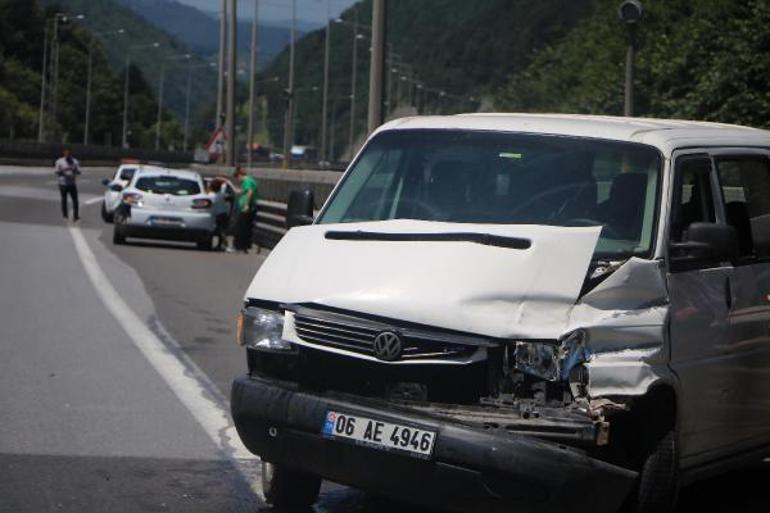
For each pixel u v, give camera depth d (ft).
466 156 35.09
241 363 60.44
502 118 36.37
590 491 28.32
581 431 28.43
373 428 29.35
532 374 28.94
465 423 28.63
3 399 49.26
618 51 255.09
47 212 202.59
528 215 33.17
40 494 35.76
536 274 29.63
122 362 59.21
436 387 29.63
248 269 118.52
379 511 35.42
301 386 31.22
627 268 30.50
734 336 34.73
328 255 32.19
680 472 33.09
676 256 32.58
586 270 29.89
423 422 28.73
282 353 31.40
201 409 48.70
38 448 41.37
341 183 36.78
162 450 41.75
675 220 32.99
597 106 244.42
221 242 147.54
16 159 469.98
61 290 89.56
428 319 29.45
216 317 78.28
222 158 283.38
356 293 30.45
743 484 41.93
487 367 29.17
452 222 33.50
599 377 29.22
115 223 140.97
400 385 29.94
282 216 143.64
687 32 223.92
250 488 37.40
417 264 30.58
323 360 31.04
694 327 32.65
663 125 36.52
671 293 31.89
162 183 140.97
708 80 197.67
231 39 262.26
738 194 36.63
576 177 33.63
